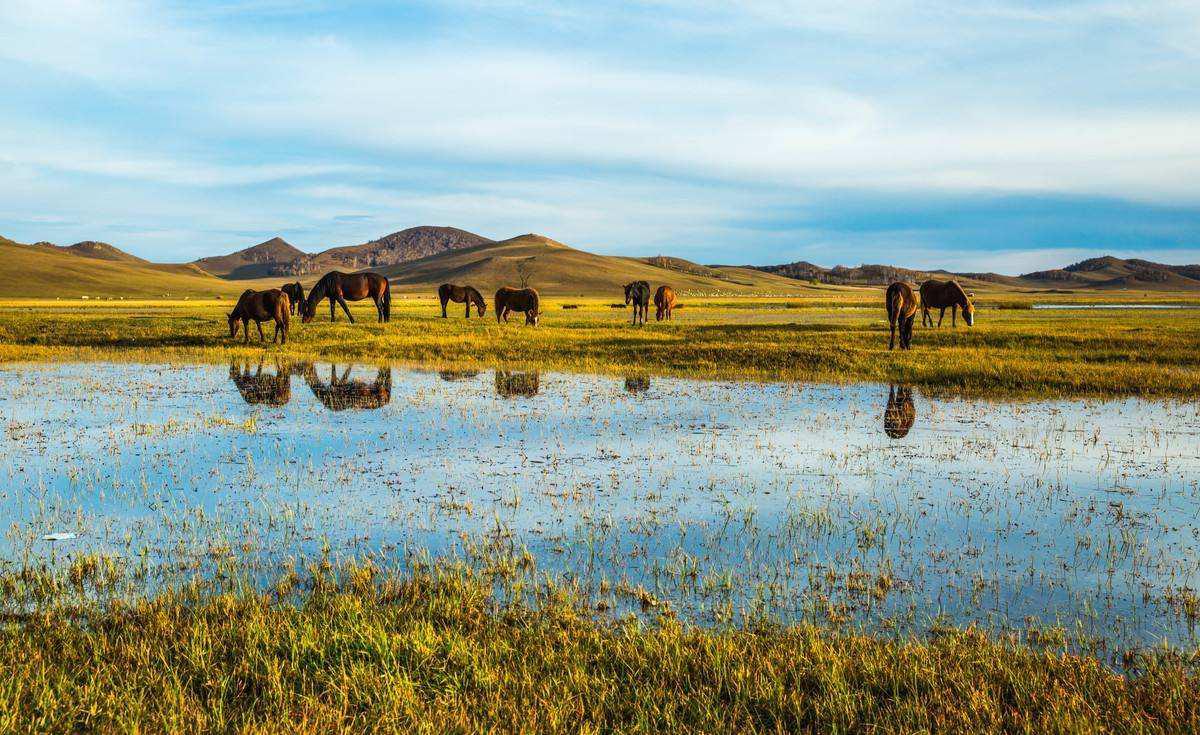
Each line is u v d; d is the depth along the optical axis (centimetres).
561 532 804
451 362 2414
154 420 1428
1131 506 901
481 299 4419
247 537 784
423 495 941
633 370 2234
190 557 724
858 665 498
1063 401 1698
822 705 449
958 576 684
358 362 2412
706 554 738
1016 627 579
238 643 527
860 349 2450
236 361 2411
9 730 417
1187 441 1268
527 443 1249
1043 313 5628
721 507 895
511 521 840
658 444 1245
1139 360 2273
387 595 619
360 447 1210
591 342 2822
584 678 478
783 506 900
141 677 482
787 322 4359
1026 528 819
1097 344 2588
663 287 4550
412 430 1350
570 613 588
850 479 1024
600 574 686
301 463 1103
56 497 923
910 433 1339
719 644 526
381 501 915
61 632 550
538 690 470
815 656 510
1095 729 421
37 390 1802
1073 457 1152
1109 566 707
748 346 2545
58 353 2581
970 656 511
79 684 475
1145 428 1380
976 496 941
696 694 464
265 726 424
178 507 887
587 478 1027
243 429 1344
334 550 747
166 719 430
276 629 543
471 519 847
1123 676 498
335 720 430
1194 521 842
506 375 2150
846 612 605
